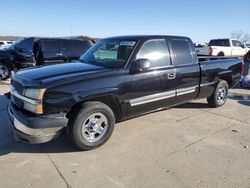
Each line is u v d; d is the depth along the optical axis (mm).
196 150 4141
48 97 3604
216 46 19859
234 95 8008
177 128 5047
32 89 3648
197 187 3186
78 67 4426
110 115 4145
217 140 4535
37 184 3225
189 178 3365
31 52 11391
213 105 6410
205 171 3531
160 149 4160
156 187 3180
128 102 4402
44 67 4578
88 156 3914
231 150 4160
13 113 3930
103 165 3668
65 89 3709
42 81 3715
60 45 10984
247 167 3648
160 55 4895
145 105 4680
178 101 5371
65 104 3703
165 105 5121
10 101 4422
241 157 3930
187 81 5355
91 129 4008
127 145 4285
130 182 3277
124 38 4922
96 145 4090
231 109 6387
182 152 4066
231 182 3293
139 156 3928
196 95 5742
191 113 5988
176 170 3549
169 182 3277
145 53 4668
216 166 3660
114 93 4160
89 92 3879
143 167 3623
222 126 5219
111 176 3404
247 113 6098
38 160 3785
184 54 5352
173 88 5098
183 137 4633
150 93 4695
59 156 3904
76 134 3871
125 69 4340
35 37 11320
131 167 3623
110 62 4609
